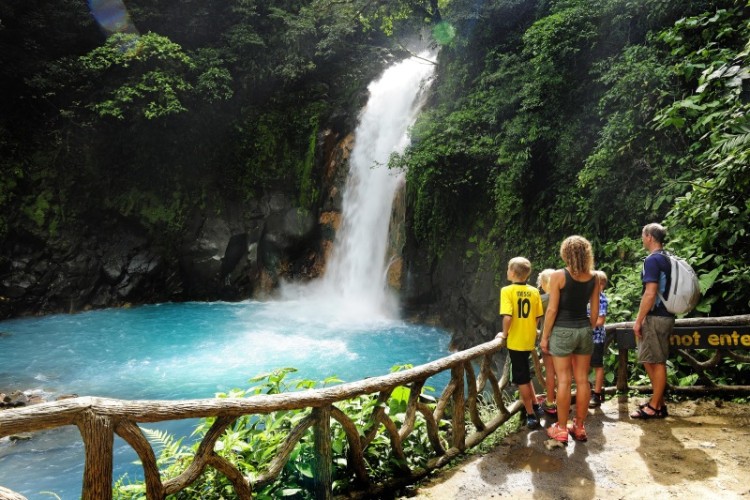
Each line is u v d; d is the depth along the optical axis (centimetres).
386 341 1354
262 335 1426
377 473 382
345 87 2034
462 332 1327
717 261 629
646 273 459
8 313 1653
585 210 978
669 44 873
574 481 382
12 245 1703
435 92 1605
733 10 756
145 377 1112
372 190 1714
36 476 693
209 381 1083
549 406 490
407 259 1523
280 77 2022
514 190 1133
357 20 2122
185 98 1862
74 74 1792
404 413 411
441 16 1683
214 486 322
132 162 1872
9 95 1742
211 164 1945
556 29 1034
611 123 916
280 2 2156
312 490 330
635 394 547
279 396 292
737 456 409
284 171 1948
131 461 729
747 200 616
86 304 1775
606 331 543
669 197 811
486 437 466
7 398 958
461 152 1252
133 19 1931
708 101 720
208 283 1912
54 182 1772
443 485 381
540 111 1094
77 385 1070
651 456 414
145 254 1866
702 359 591
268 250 1952
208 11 2025
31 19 1777
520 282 462
